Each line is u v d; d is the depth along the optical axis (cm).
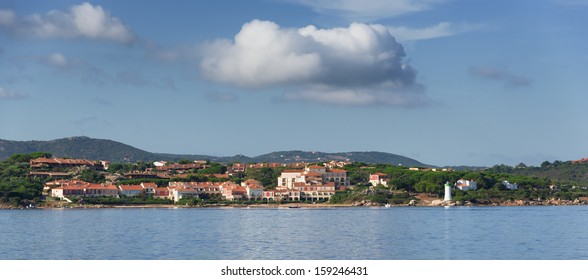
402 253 15262
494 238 18562
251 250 15950
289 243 17475
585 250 15725
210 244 17275
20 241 18062
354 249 16100
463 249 16012
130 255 15012
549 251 15588
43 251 15800
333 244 17200
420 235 19550
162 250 15950
